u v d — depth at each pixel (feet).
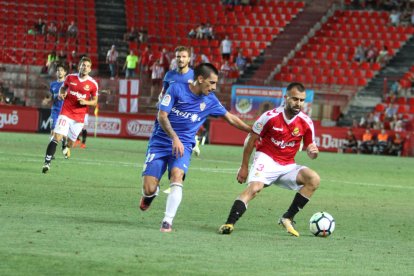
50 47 323.57
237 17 352.90
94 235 68.59
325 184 142.41
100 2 349.00
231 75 314.96
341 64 321.11
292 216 78.38
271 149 79.15
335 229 83.71
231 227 75.00
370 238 78.28
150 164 77.36
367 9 352.28
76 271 53.16
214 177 143.13
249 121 279.69
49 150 128.88
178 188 74.79
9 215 78.74
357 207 107.55
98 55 322.96
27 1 341.62
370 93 299.99
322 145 276.62
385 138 272.72
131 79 284.82
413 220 95.66
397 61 320.91
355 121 281.13
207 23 346.74
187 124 76.84
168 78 101.76
